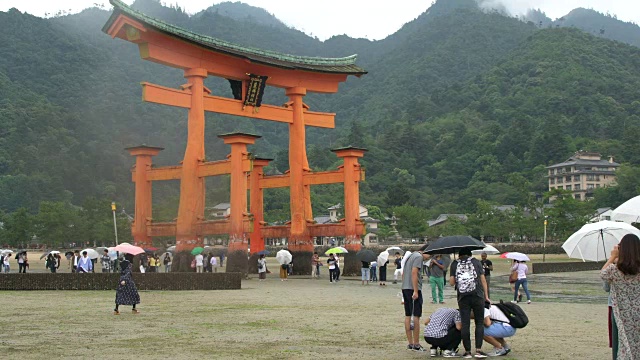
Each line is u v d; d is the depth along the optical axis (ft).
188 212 162.81
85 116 653.30
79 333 65.36
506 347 54.75
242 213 159.12
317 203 510.58
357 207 182.29
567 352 55.16
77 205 526.57
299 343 59.31
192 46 160.97
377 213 500.74
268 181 192.54
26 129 621.31
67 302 98.32
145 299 104.94
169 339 61.52
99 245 406.21
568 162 581.12
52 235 381.40
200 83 164.04
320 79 192.54
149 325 71.87
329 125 196.75
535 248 377.50
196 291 122.31
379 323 74.43
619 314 39.86
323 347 57.16
